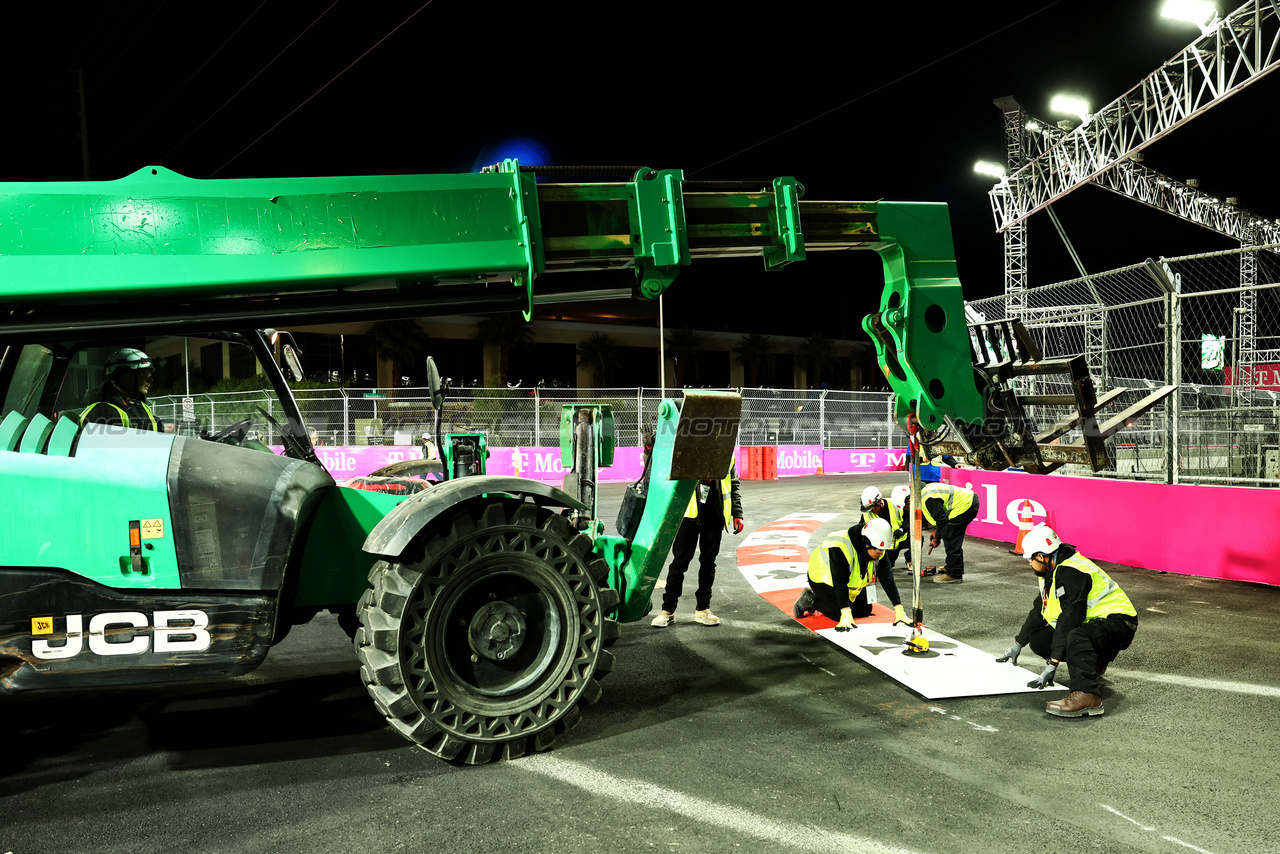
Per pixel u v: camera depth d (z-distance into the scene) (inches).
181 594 126.6
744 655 200.1
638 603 160.4
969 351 154.3
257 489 132.2
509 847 104.3
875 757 134.2
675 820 111.7
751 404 947.3
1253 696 163.9
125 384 148.5
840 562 216.2
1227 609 237.5
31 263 113.5
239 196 122.8
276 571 131.2
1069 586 157.5
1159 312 357.4
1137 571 301.3
